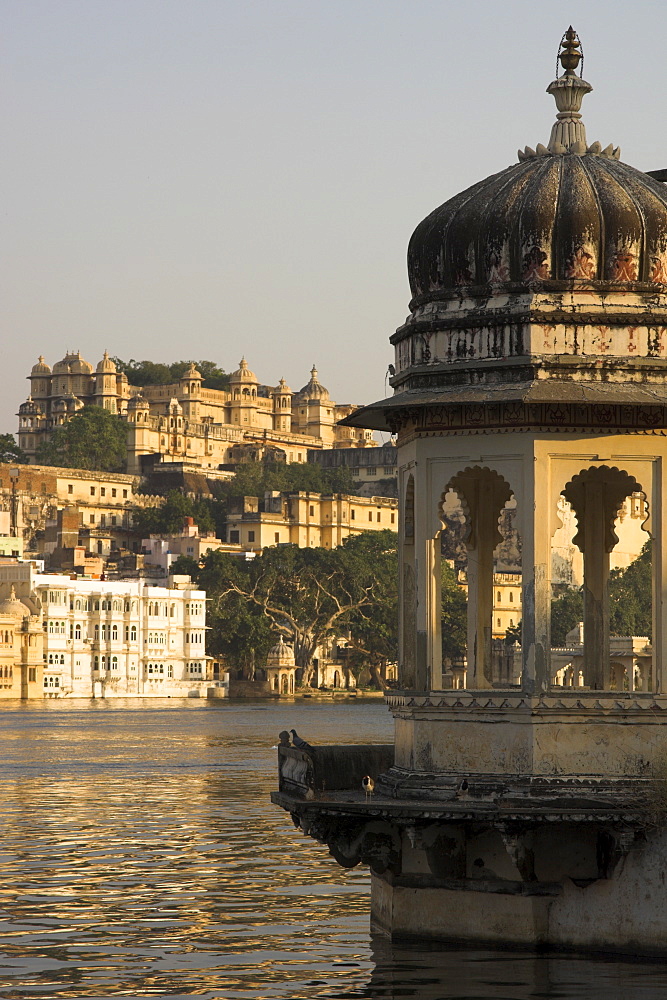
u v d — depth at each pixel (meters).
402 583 23.77
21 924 27.83
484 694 21.47
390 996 19.91
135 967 23.30
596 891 21.23
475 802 21.19
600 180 22.22
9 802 61.75
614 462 21.67
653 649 21.52
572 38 23.83
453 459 22.33
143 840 43.94
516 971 20.69
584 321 21.67
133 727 150.25
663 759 21.03
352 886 32.34
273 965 23.00
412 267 23.41
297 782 23.41
